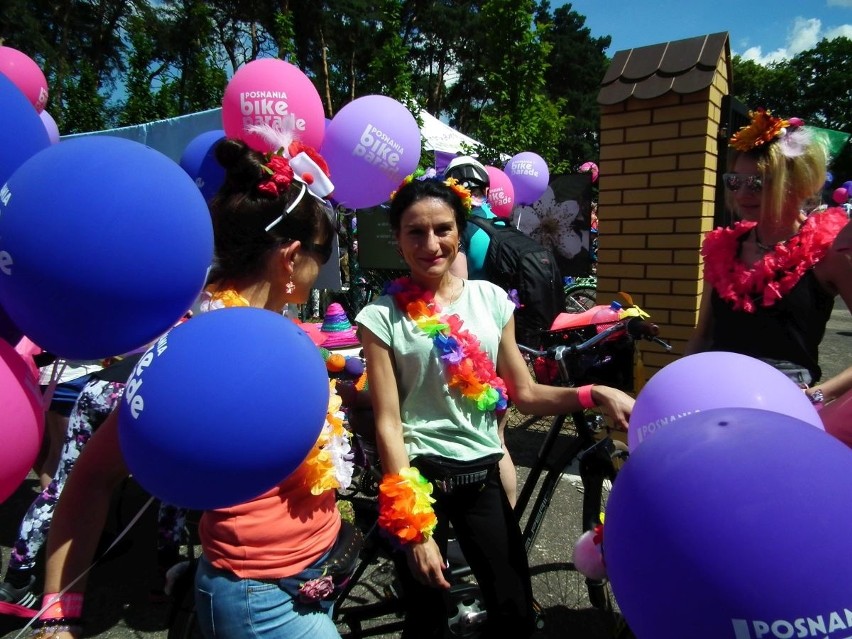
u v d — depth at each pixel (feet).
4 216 3.10
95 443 3.84
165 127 22.85
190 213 3.45
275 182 4.48
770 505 2.92
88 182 3.09
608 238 12.72
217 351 3.15
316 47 66.39
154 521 11.14
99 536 3.83
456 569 7.13
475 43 95.61
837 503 2.92
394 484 5.33
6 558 9.77
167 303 3.45
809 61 116.26
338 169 11.05
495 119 29.78
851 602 2.75
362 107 10.93
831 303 6.66
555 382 7.54
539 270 10.75
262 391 3.14
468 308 6.11
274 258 4.55
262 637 4.12
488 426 6.01
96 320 3.22
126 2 66.13
